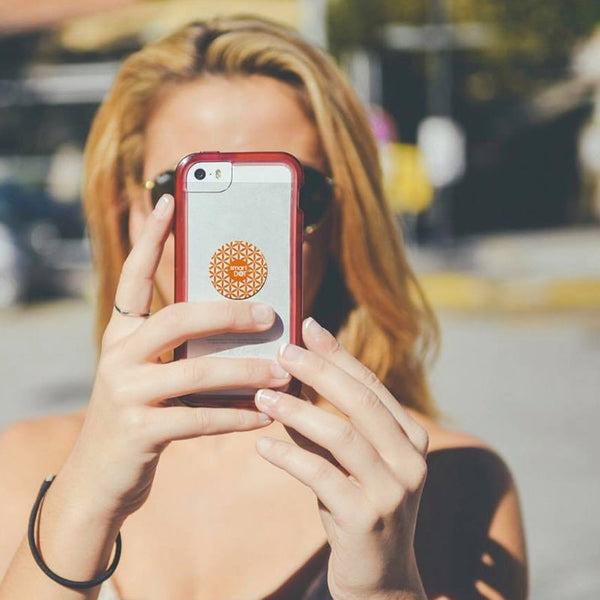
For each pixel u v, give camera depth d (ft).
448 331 40.55
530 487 21.56
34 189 51.42
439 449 5.98
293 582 5.74
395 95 73.46
